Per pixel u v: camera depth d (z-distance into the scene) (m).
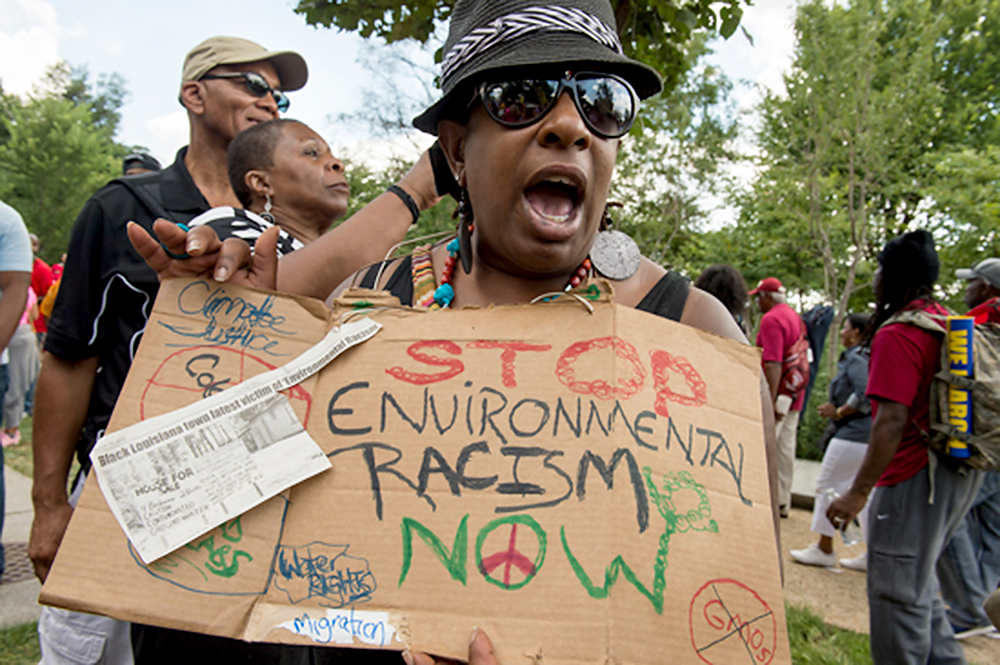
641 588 0.83
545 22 1.02
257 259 1.11
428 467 0.92
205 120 2.07
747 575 0.90
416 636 0.84
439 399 0.97
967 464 2.25
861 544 4.70
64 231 27.53
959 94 14.73
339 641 0.86
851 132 11.87
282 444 0.95
